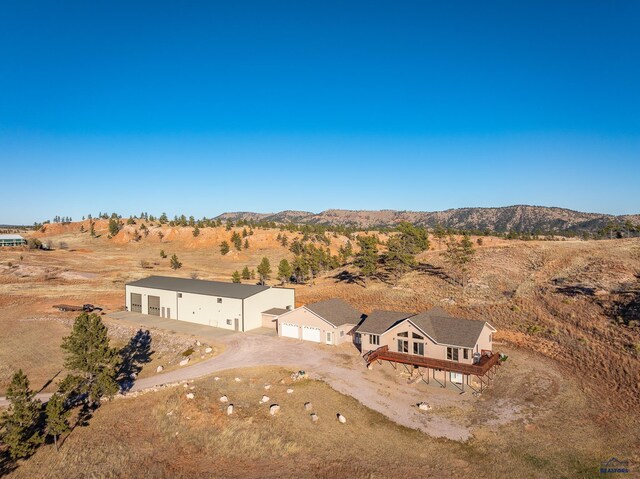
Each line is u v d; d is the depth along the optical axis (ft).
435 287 239.50
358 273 294.25
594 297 194.70
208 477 86.02
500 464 88.69
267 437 99.91
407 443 97.76
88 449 99.04
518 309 193.26
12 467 93.25
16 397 98.02
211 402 117.60
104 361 123.44
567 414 108.47
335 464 89.61
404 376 134.62
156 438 102.78
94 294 274.77
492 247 322.75
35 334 193.57
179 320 211.41
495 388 124.98
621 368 130.52
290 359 151.53
